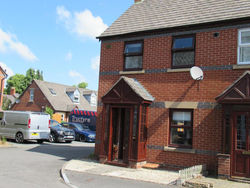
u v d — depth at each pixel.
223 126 9.61
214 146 10.35
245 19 10.33
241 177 9.11
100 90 13.51
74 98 41.41
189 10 12.24
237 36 10.51
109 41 13.67
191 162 10.72
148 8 13.88
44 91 38.38
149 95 11.98
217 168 10.16
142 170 10.66
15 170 9.70
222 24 10.84
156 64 12.15
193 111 10.99
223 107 9.70
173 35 11.93
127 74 12.88
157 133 11.64
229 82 10.41
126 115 12.29
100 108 13.36
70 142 22.38
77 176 9.30
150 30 12.32
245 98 9.19
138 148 11.09
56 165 11.28
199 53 11.18
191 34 11.53
